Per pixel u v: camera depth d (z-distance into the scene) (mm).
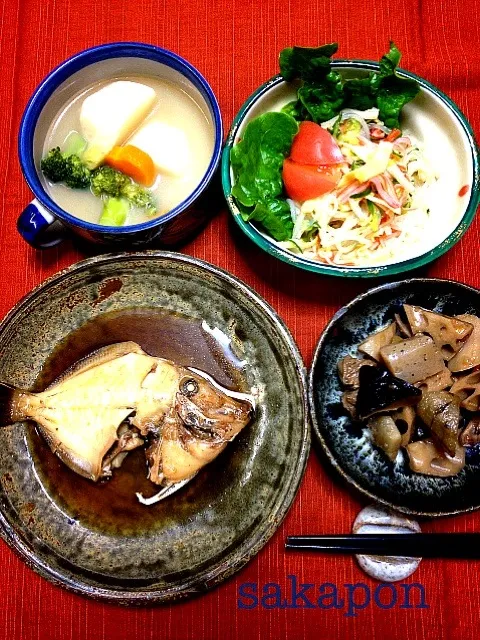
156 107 445
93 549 436
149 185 442
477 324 450
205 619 458
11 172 504
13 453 444
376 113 456
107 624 458
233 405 429
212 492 445
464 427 454
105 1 526
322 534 463
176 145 438
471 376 446
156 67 431
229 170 431
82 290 456
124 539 438
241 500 442
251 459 447
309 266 420
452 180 458
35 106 412
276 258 442
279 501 424
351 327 464
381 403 422
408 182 458
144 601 416
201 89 419
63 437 427
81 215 439
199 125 441
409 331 454
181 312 465
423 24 521
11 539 419
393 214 462
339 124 454
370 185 456
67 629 457
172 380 429
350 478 425
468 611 461
